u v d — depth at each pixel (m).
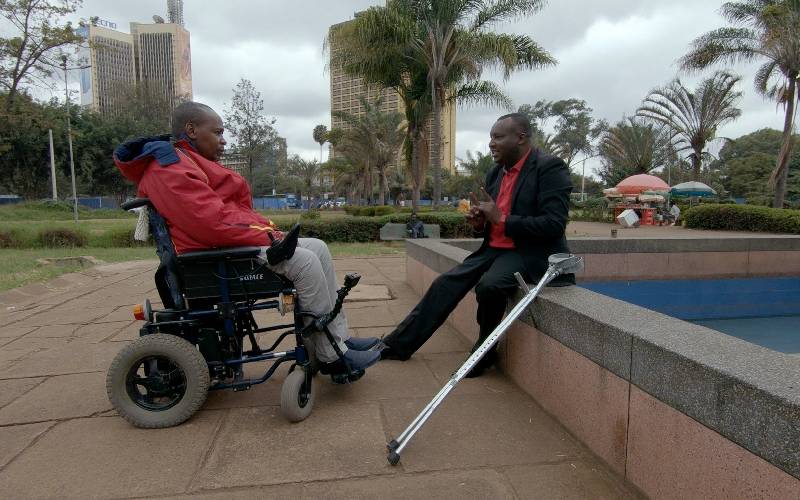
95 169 40.31
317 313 2.63
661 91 26.44
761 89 18.88
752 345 1.78
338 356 2.73
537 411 2.70
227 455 2.29
